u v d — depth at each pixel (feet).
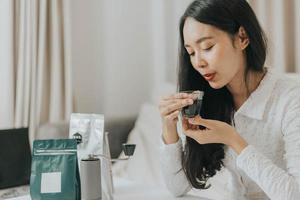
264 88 3.97
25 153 5.82
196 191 5.73
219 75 3.65
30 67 7.50
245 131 4.16
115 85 9.16
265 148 4.04
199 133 3.78
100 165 4.00
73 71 8.52
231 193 4.59
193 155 4.33
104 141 4.18
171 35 9.55
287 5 7.64
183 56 4.16
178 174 4.39
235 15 3.60
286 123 3.72
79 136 4.17
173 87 8.42
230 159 4.40
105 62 8.98
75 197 3.78
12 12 7.29
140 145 7.57
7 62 7.27
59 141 3.83
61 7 7.95
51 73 7.93
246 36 3.74
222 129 3.67
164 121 4.26
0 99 7.32
